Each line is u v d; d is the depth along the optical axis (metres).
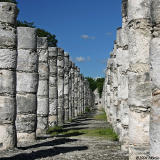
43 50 22.47
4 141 13.69
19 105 17.31
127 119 14.12
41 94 22.31
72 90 42.31
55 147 14.67
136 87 10.23
